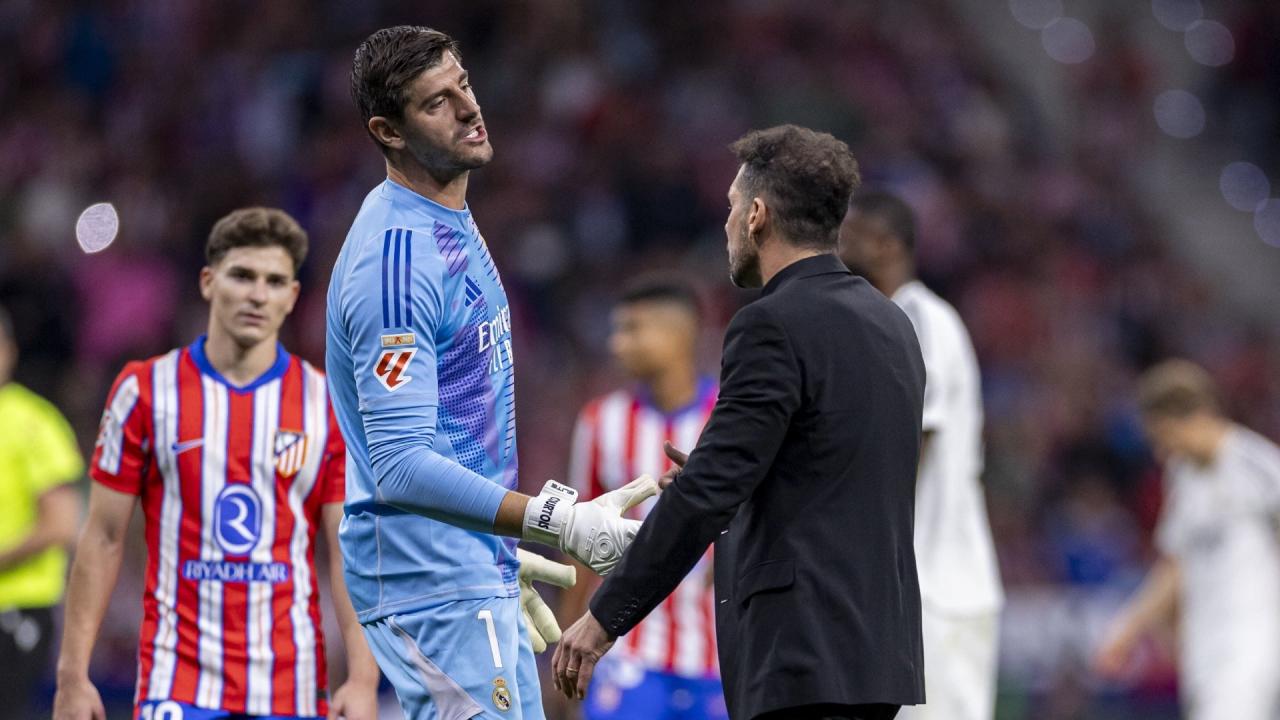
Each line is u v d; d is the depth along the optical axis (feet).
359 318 40.83
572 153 177.37
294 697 52.01
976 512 63.00
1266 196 212.23
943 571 61.36
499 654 42.04
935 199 178.40
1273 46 221.25
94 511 51.90
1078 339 171.42
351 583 43.52
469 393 42.24
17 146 172.35
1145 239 196.44
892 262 62.90
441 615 41.83
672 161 176.45
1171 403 92.02
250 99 176.96
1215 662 90.79
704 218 173.78
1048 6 226.38
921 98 199.11
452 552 42.14
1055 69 217.15
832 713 40.09
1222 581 91.50
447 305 41.57
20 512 74.13
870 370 41.57
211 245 53.31
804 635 40.04
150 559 52.29
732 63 192.75
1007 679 120.67
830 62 197.57
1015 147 200.95
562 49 187.93
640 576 40.45
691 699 71.67
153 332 152.25
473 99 42.06
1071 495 145.79
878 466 41.39
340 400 43.37
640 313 74.69
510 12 190.39
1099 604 125.90
